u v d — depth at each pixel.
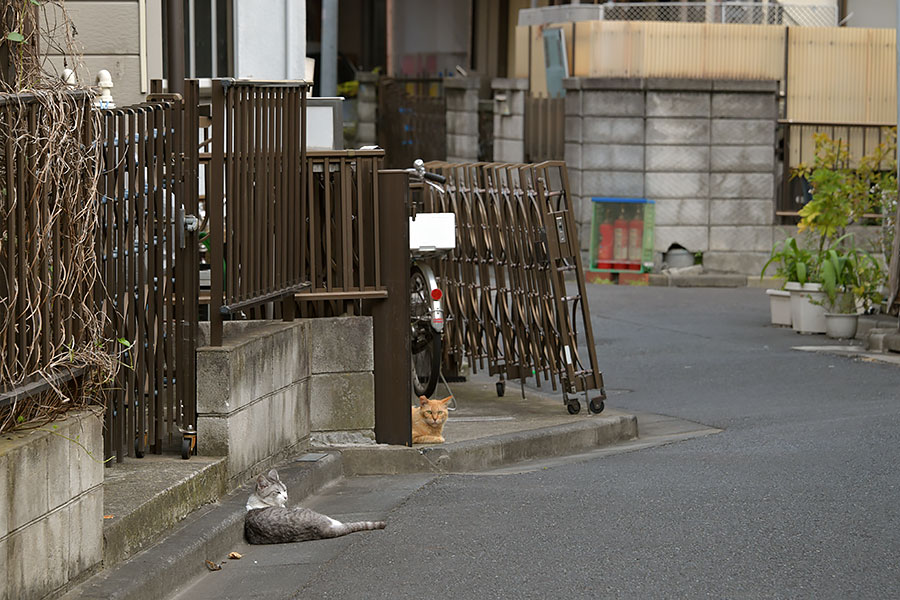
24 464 13.14
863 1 62.00
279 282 21.05
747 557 16.33
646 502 19.33
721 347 38.38
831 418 26.47
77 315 15.02
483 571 16.09
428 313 27.20
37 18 16.31
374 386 22.86
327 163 22.28
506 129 62.34
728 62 58.22
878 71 58.78
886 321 39.53
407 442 22.75
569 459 23.89
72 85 15.48
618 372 34.38
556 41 60.88
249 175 19.62
